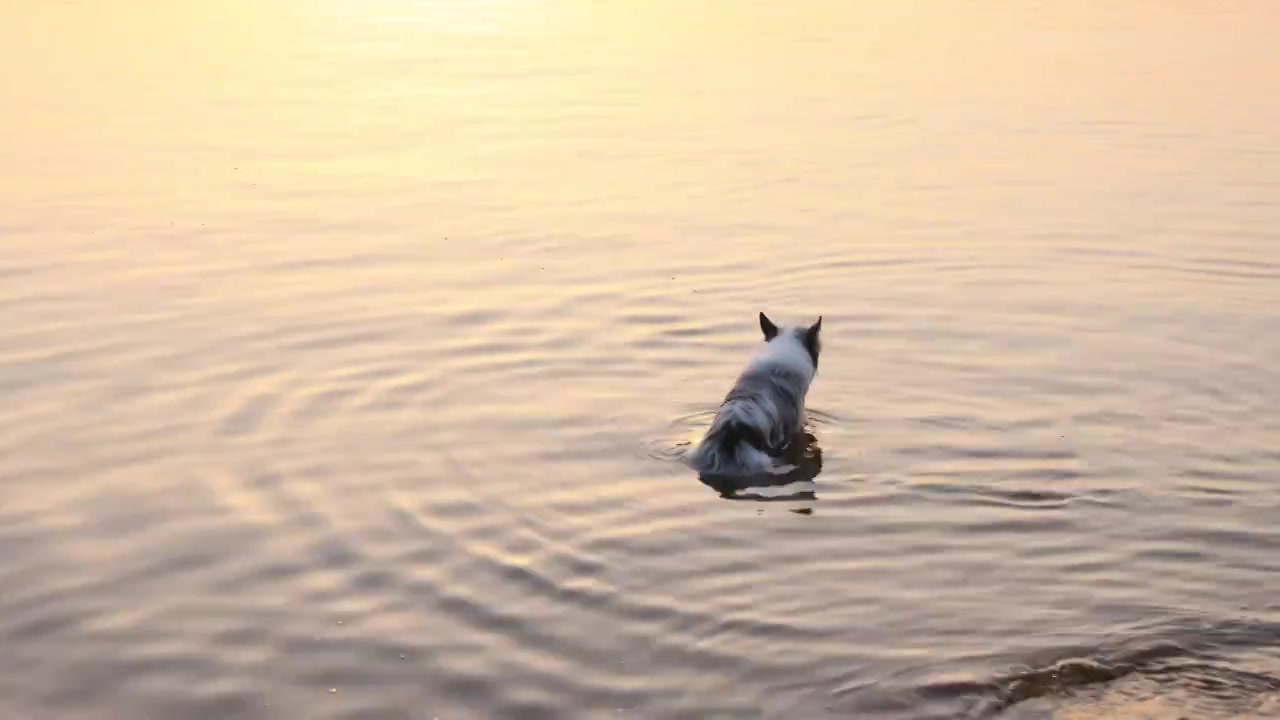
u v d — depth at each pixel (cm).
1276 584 680
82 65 1970
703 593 676
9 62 1986
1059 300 1086
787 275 1145
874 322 1045
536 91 1812
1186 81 1838
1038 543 725
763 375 863
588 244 1222
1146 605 662
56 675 611
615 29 2277
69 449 832
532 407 899
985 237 1234
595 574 693
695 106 1723
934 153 1505
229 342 997
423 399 909
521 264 1171
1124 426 864
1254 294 1093
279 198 1356
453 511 760
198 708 587
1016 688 594
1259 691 589
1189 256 1180
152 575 693
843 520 752
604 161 1485
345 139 1576
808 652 625
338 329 1024
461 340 1005
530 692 594
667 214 1305
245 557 710
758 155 1503
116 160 1483
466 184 1406
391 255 1195
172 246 1211
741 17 2394
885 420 880
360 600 670
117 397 904
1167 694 588
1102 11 2434
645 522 750
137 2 2548
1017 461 819
